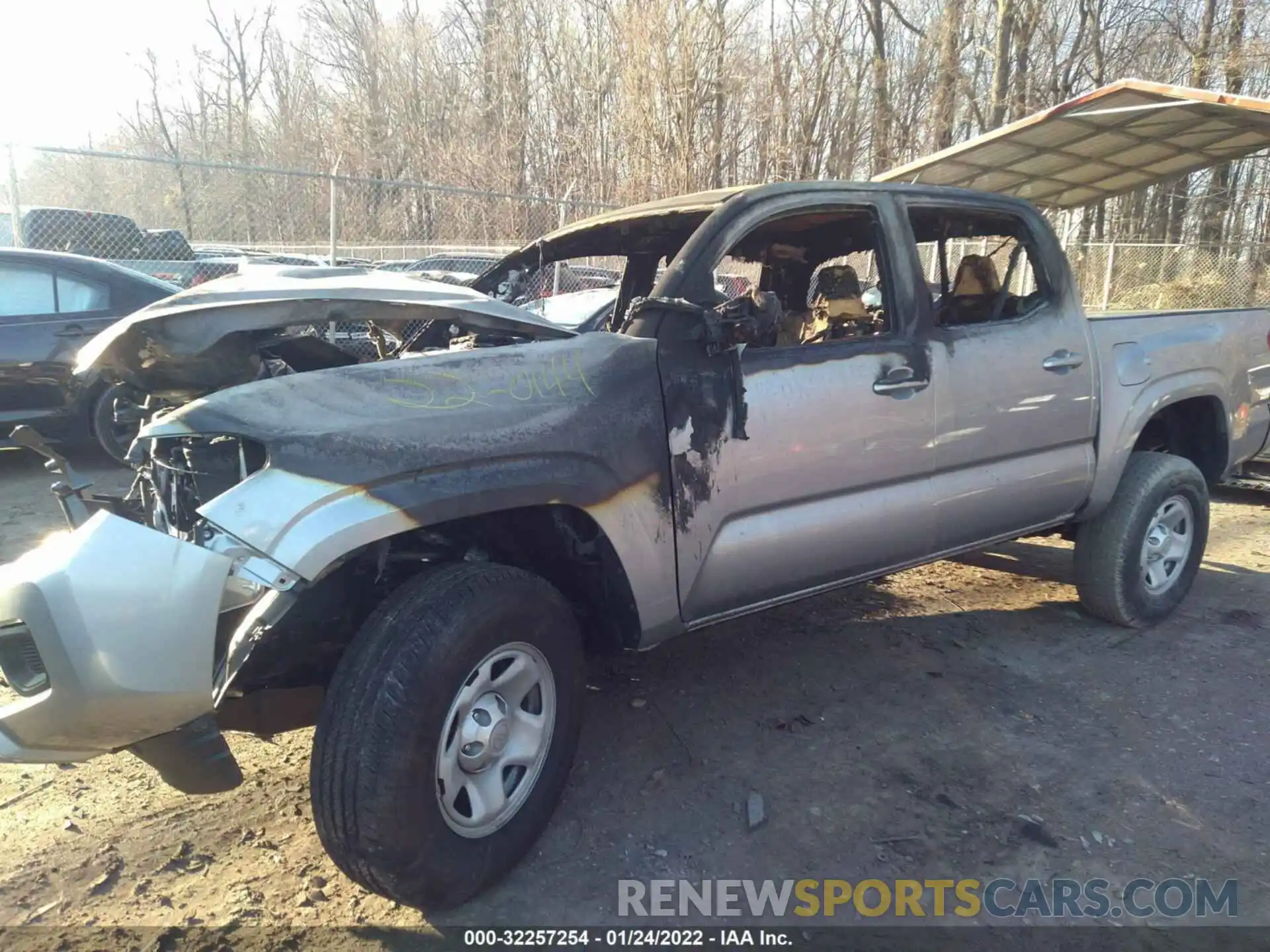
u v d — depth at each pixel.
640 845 2.82
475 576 2.50
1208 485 4.99
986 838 2.87
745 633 4.41
